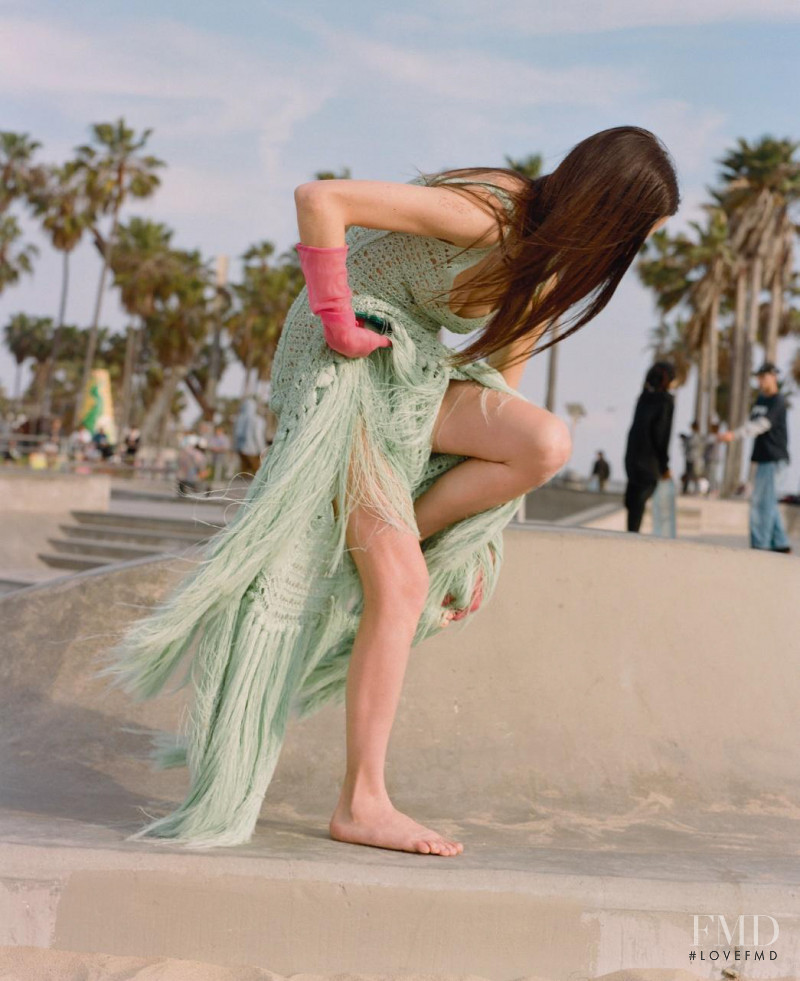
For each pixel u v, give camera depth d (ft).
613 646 11.82
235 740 7.66
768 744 11.35
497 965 6.93
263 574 7.78
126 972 6.59
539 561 12.19
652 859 8.13
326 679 8.74
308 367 8.01
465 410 8.15
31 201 176.65
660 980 6.79
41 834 7.50
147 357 259.39
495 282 7.69
